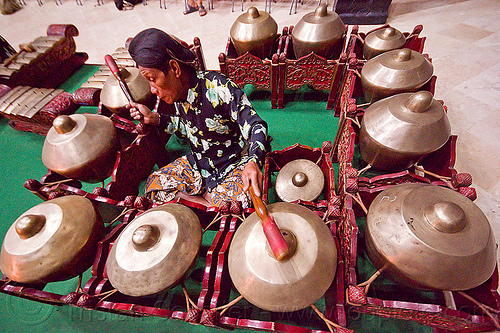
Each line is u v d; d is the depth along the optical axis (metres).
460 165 2.09
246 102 1.28
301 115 2.64
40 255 1.15
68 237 1.21
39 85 3.15
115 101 2.04
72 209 1.26
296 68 2.37
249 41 2.40
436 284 0.97
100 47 4.34
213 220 1.34
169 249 1.10
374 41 2.25
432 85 1.84
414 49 2.37
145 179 2.03
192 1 5.02
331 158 2.21
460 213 0.92
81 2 6.00
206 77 1.26
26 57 2.97
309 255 0.97
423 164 1.71
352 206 1.34
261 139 1.18
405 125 1.42
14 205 2.17
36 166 2.46
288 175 1.73
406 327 1.38
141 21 4.97
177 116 1.65
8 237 1.22
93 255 1.31
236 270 1.03
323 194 1.87
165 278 1.09
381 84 1.80
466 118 2.43
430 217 0.97
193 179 1.71
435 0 4.45
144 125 1.78
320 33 2.28
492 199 1.87
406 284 1.07
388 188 1.20
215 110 1.33
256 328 1.03
